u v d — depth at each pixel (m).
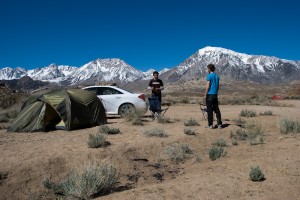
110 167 7.47
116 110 17.41
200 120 15.45
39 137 12.10
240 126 13.55
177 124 14.33
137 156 9.71
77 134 12.55
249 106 28.34
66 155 9.31
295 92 77.31
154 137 11.53
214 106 13.03
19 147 10.37
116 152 9.74
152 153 10.02
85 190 6.66
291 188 6.35
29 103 14.09
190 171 8.65
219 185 6.57
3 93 34.47
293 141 10.56
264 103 32.53
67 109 13.43
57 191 7.54
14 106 27.02
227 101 34.41
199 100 37.59
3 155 9.34
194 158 9.66
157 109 15.77
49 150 9.86
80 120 13.69
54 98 13.55
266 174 7.11
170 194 6.25
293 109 22.66
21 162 8.70
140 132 12.41
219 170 7.84
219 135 12.10
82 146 10.34
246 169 7.59
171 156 9.66
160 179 8.37
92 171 7.00
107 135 12.09
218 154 9.43
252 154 9.38
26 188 7.78
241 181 6.76
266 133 12.41
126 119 15.31
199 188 6.47
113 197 6.39
